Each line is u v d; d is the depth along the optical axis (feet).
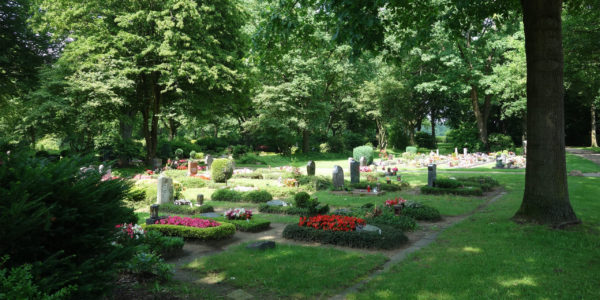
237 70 89.15
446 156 134.72
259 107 140.15
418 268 20.95
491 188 59.98
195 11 76.59
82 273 13.06
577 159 104.99
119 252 14.48
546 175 29.60
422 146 204.33
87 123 88.28
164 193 45.11
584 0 63.05
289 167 86.22
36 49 87.25
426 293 17.19
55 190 13.03
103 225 14.35
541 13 29.22
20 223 11.50
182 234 28.71
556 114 29.45
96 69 79.46
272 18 35.09
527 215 30.42
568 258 21.57
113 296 17.13
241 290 18.34
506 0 40.01
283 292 17.90
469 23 42.70
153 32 85.92
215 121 148.87
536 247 23.79
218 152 159.43
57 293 11.09
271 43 40.37
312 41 41.04
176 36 76.69
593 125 156.35
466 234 28.50
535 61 29.84
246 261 22.61
